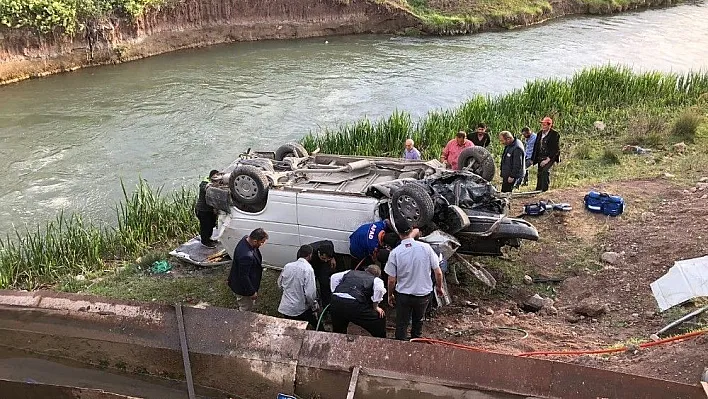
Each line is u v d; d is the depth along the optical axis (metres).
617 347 7.11
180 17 31.41
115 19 28.88
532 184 13.84
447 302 8.26
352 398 5.92
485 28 36.00
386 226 8.51
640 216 10.94
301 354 6.42
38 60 26.48
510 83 25.36
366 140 16.91
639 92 20.20
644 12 40.53
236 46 32.62
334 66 28.45
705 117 17.58
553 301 8.91
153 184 16.34
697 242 9.38
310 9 34.53
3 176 16.80
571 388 5.73
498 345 7.66
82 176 16.88
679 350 6.65
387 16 35.53
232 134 20.12
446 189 9.02
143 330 6.90
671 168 13.67
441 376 6.02
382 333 7.68
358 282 7.52
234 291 8.74
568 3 39.81
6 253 11.91
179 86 25.31
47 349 7.18
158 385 6.84
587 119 18.25
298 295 8.02
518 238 8.77
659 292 7.95
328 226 9.01
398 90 24.70
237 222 9.54
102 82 25.84
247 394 6.59
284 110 22.44
